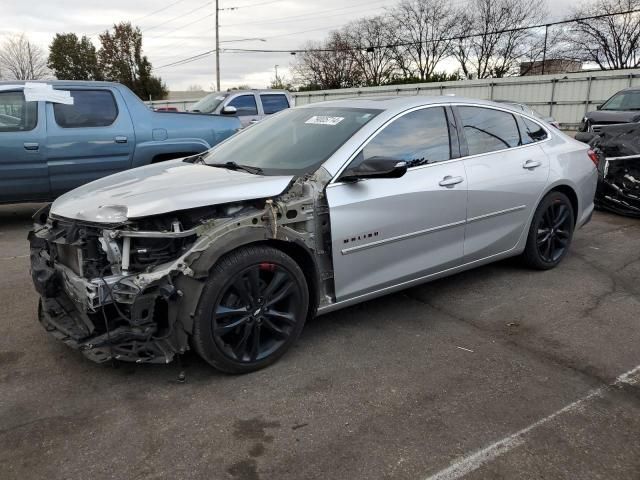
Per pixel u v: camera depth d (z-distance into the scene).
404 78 54.59
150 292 2.88
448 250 4.19
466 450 2.59
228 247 2.97
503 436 2.70
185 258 2.91
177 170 3.93
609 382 3.21
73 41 58.22
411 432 2.72
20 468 2.46
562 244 5.24
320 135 3.88
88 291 2.87
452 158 4.19
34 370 3.32
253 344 3.24
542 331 3.90
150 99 57.16
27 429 2.74
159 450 2.58
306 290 3.41
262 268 3.18
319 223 3.42
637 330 3.91
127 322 3.02
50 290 3.38
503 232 4.61
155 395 3.05
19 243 6.41
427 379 3.24
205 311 2.98
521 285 4.80
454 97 4.41
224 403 2.97
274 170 3.67
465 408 2.93
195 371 3.30
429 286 4.79
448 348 3.64
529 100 26.97
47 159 6.91
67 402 2.98
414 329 3.93
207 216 3.11
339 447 2.61
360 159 3.62
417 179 3.87
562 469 2.47
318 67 59.62
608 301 4.45
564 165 5.04
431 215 3.96
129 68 58.59
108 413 2.88
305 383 3.18
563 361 3.46
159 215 2.96
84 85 7.22
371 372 3.31
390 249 3.78
